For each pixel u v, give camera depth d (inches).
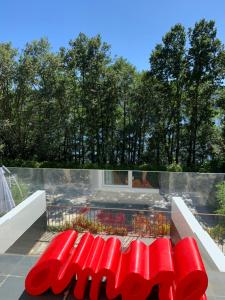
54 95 655.1
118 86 703.7
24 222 230.8
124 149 809.5
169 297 94.5
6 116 677.9
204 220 366.0
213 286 111.2
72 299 102.4
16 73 631.2
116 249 114.2
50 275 102.4
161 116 754.8
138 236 300.0
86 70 698.2
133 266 99.7
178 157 795.4
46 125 668.1
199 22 653.3
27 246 238.5
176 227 247.0
